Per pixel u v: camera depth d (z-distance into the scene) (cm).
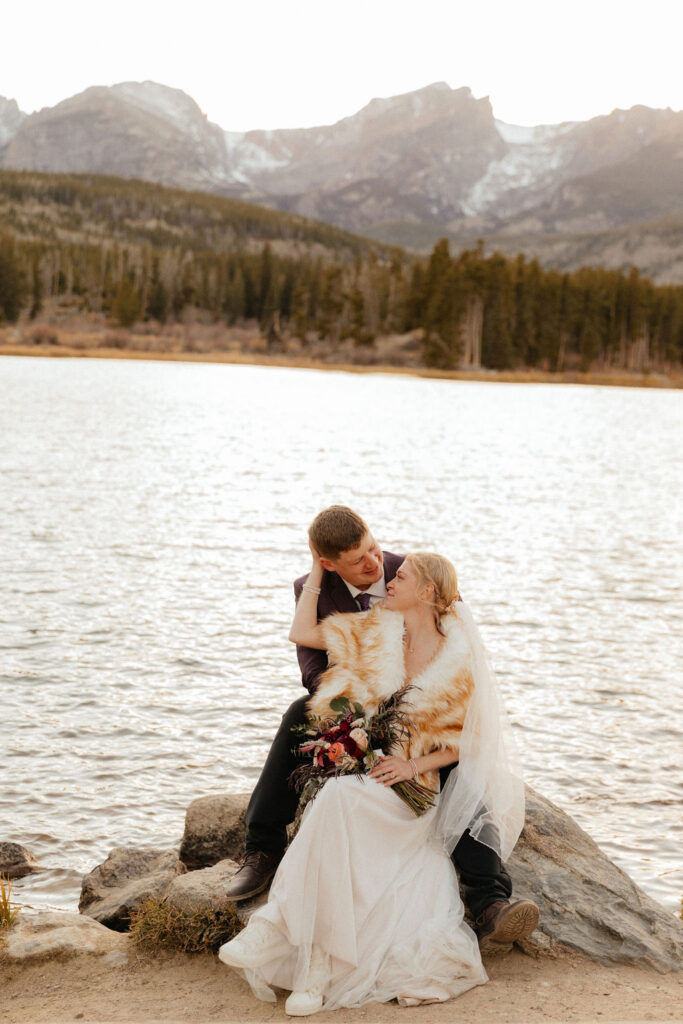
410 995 387
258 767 812
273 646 1150
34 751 823
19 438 3284
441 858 430
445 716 433
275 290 18750
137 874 563
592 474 3203
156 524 1877
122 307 16975
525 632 1267
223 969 423
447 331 13538
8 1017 383
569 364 15588
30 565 1484
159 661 1075
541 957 428
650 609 1415
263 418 4931
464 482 2800
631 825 736
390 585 456
